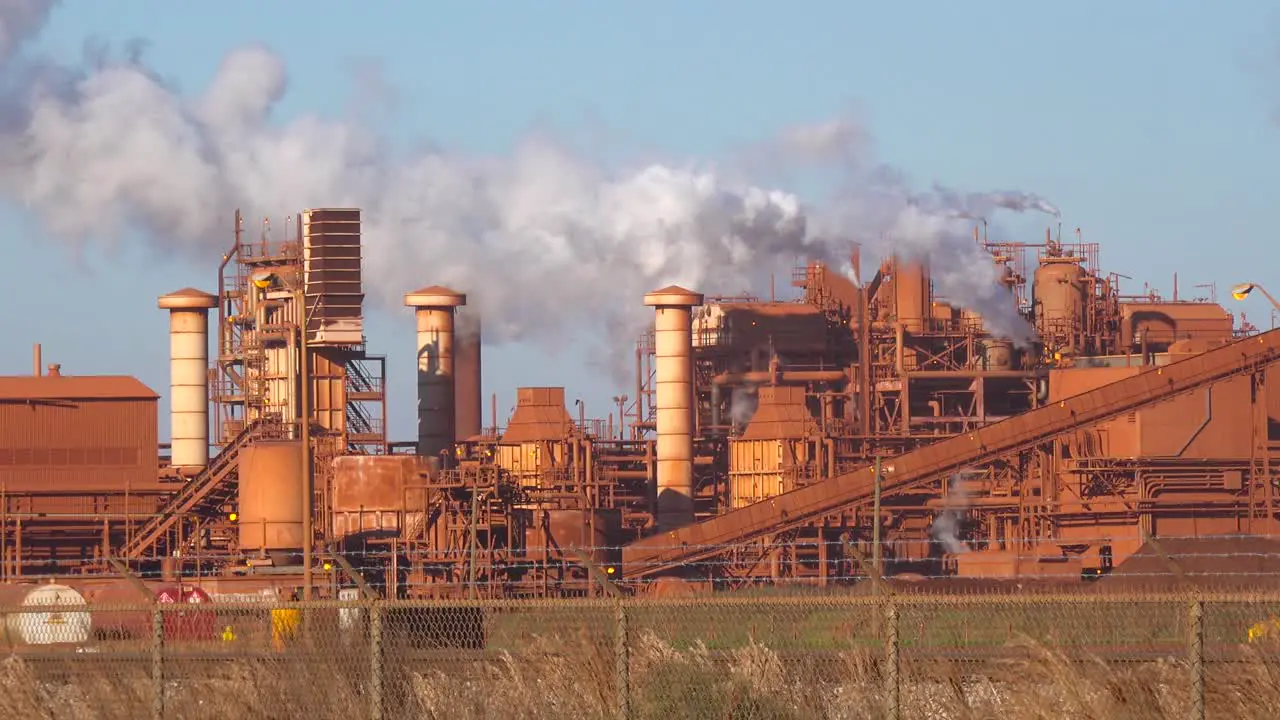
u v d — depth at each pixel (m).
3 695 52.72
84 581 146.62
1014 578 132.75
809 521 192.12
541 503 196.75
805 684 49.84
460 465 183.62
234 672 51.50
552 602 48.91
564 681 49.62
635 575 187.50
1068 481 199.12
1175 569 55.25
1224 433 198.62
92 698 52.50
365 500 183.38
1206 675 46.50
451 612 61.69
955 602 45.84
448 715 49.19
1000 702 48.78
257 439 190.25
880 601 46.91
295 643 51.81
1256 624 51.12
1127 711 46.53
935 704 48.88
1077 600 45.44
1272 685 46.16
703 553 189.00
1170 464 196.12
